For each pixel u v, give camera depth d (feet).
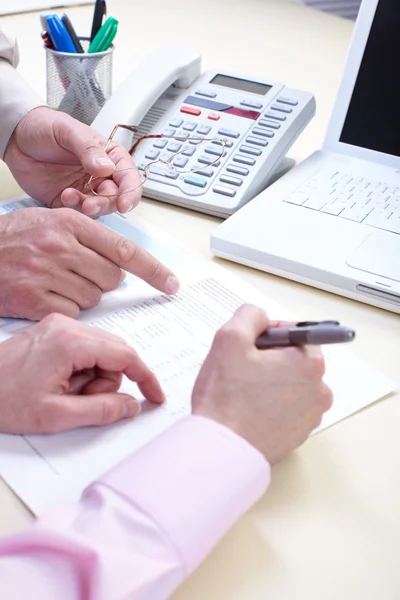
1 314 1.99
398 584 1.30
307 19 5.05
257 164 2.66
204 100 2.96
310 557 1.34
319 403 1.51
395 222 2.38
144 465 1.32
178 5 5.21
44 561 1.19
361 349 1.97
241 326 1.54
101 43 3.03
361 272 2.15
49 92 3.12
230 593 1.26
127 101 2.81
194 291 2.14
